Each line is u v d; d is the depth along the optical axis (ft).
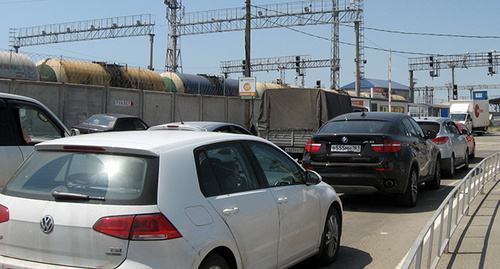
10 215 11.23
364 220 25.36
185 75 100.48
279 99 53.21
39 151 12.45
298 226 15.17
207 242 10.98
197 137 12.89
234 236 12.00
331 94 52.80
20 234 11.02
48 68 75.51
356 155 26.55
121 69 85.40
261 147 15.11
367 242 20.89
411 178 28.07
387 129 27.53
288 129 52.65
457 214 20.51
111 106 74.54
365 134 26.58
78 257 10.40
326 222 17.30
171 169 11.19
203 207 11.41
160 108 83.66
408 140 28.45
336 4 124.47
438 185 35.53
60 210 10.72
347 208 28.68
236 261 12.02
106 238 10.20
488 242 19.54
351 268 17.26
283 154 16.15
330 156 27.22
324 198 17.13
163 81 93.71
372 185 26.27
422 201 30.81
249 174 13.78
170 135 12.97
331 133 27.89
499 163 41.65
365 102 111.96
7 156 18.69
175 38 145.89
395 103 132.05
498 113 284.82
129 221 10.23
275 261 13.92
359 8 122.42
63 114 67.36
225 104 98.78
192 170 11.69
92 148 11.57
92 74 78.59
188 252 10.53
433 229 14.62
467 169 49.62
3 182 18.48
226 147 13.44
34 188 11.57
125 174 10.98
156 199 10.56
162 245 10.22
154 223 10.27
